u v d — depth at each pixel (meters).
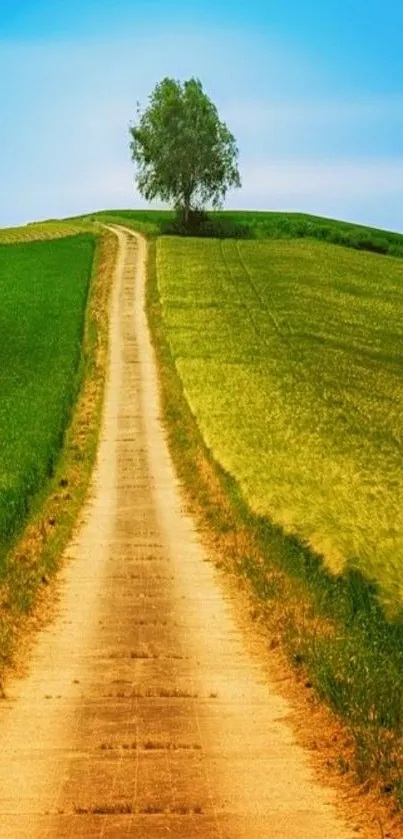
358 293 92.94
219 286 91.31
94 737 11.98
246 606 20.91
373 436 42.69
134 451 43.88
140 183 140.75
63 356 63.72
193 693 14.30
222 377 56.38
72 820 9.10
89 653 17.00
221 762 10.96
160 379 59.69
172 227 140.00
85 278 96.62
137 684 14.83
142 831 8.79
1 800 9.73
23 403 49.97
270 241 127.56
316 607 20.09
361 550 22.77
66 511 32.38
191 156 137.12
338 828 9.05
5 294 88.81
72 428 47.66
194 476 38.31
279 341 69.12
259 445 39.66
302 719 12.91
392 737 11.69
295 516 27.11
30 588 22.14
